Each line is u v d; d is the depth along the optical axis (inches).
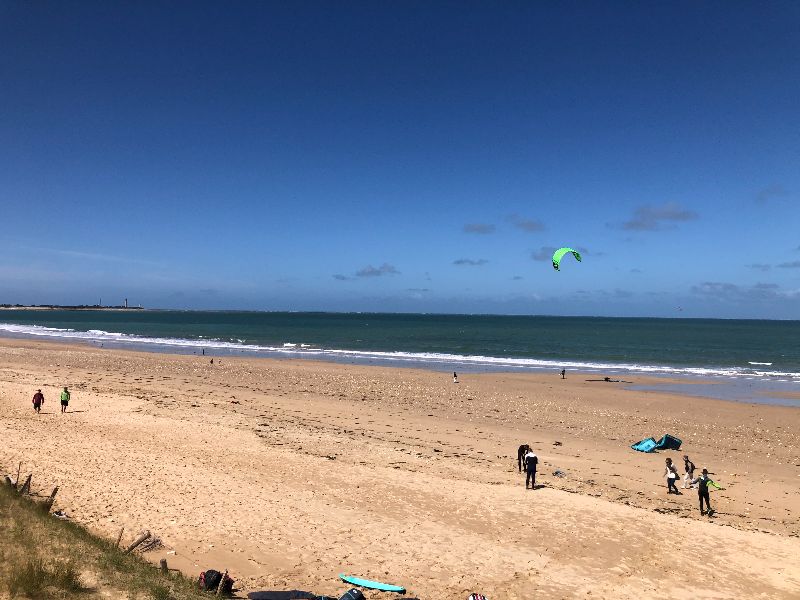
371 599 402.0
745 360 2792.8
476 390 1563.7
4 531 355.9
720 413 1314.0
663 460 905.5
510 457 877.2
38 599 271.7
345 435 971.3
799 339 4729.3
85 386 1398.9
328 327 6063.0
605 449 962.7
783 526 626.8
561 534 546.0
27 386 1312.7
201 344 3093.0
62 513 494.9
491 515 589.9
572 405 1374.3
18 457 652.7
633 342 4097.0
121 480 610.9
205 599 346.3
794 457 943.7
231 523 520.4
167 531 488.4
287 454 791.7
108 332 4293.8
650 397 1518.2
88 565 330.6
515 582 445.4
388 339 4030.5
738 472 848.3
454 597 416.8
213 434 888.3
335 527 534.0
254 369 1891.0
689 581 458.9
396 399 1389.0
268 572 432.5
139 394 1311.5
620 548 518.0
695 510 668.7
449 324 7854.3
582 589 438.9
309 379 1684.3
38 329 4564.5
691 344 3946.9
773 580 464.8
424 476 724.7
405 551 491.8
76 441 765.9
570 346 3592.5
